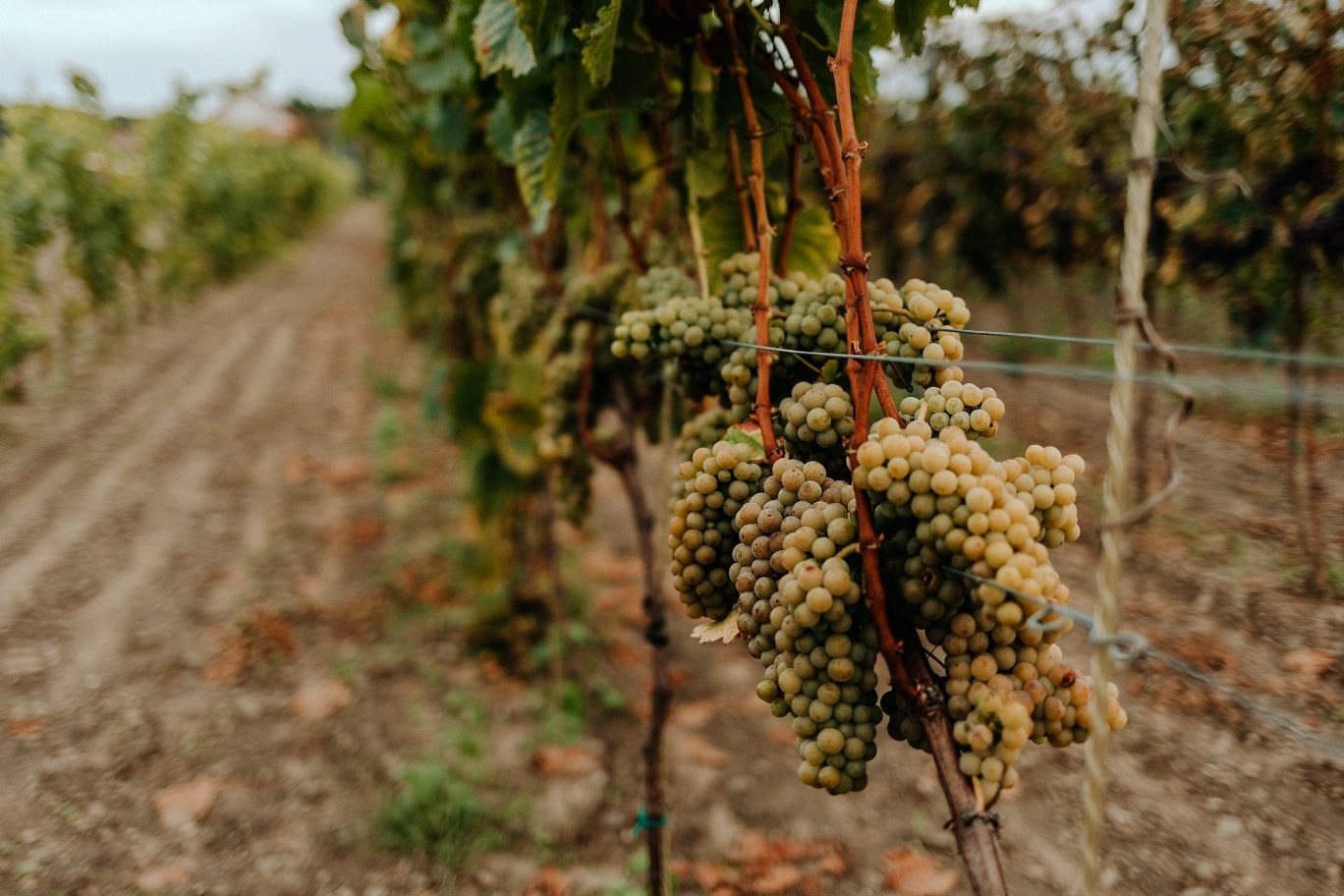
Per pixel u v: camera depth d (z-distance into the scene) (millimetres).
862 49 1709
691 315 1732
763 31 1647
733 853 2947
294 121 20078
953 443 1114
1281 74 2779
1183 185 3463
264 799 3148
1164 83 3059
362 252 21547
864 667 1202
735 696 3941
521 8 1579
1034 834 2643
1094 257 4930
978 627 1116
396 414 7992
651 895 2566
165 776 3188
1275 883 2238
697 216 1957
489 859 2975
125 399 7875
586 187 3039
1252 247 3318
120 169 8758
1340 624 2908
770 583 1264
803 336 1502
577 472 2875
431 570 5086
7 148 7328
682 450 1897
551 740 3631
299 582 4859
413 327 10742
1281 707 2686
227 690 3768
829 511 1213
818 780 1213
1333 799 2385
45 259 9312
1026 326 8234
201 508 5715
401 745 3566
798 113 1486
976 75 5207
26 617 4152
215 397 8234
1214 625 3092
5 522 5250
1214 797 2516
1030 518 1093
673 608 4750
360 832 3047
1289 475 3695
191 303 12422
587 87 1854
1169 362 890
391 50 3211
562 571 5031
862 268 1265
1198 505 3852
